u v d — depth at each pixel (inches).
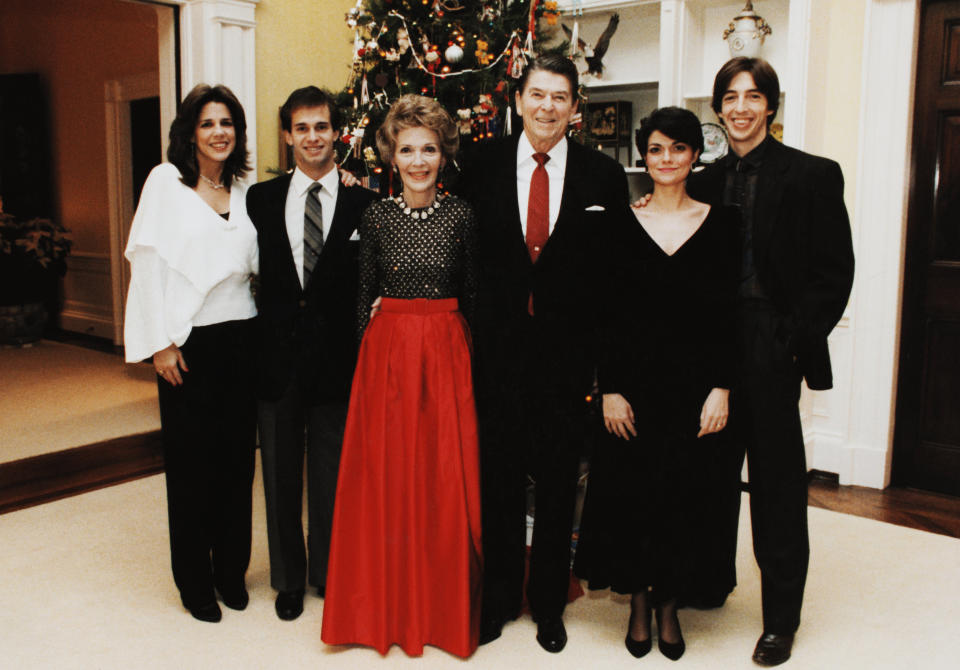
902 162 146.9
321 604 107.3
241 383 100.0
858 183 150.7
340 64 192.4
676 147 88.0
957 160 146.5
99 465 159.0
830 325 89.0
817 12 146.0
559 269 94.6
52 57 292.4
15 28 308.7
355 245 101.6
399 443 93.1
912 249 151.7
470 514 95.1
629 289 90.5
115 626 99.5
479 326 97.0
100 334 292.8
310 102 96.0
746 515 139.1
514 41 136.4
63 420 189.2
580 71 183.9
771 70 90.7
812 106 148.0
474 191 99.8
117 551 121.0
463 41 136.6
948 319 149.6
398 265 94.1
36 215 301.3
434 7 138.4
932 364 152.1
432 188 96.3
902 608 106.7
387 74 144.5
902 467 156.9
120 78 261.3
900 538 130.0
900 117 146.3
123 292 275.1
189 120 95.0
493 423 96.7
